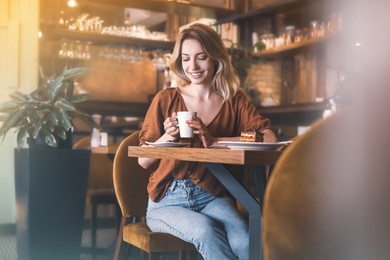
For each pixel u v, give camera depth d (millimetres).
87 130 6141
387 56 740
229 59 2059
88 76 7109
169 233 1775
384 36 732
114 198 3621
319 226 848
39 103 2867
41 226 2842
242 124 2059
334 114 816
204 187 1861
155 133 2006
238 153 1295
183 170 1870
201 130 1711
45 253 2850
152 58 6227
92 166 3822
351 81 812
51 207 2865
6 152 4184
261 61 5855
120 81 7340
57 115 2820
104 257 3406
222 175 1458
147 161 1974
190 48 2006
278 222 876
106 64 7246
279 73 6297
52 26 5426
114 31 5762
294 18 5992
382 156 796
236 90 2090
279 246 887
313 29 5379
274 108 5316
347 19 4816
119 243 2109
